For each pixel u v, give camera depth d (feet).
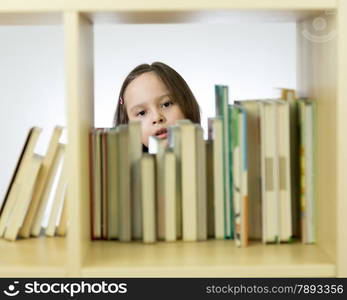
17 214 5.47
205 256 4.66
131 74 9.84
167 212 5.12
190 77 15.02
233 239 5.21
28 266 4.51
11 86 15.01
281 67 15.05
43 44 14.92
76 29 4.34
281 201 4.99
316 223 5.03
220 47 14.98
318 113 4.90
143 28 14.87
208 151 5.23
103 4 4.35
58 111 15.14
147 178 5.01
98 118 15.03
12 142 15.08
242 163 4.77
